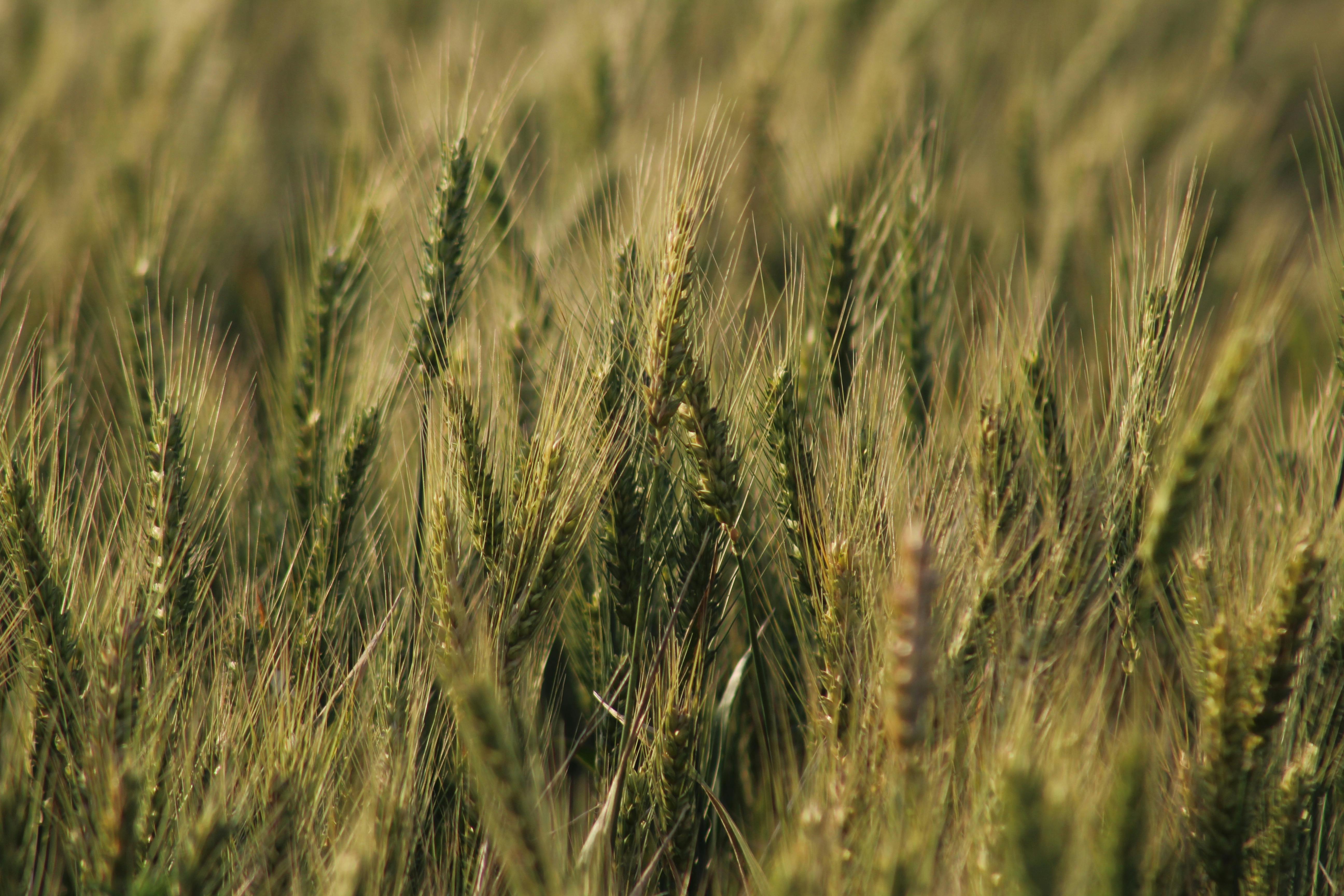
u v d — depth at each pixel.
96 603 2.20
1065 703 2.13
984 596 2.17
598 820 2.18
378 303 2.35
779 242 2.48
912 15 4.11
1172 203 2.23
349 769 2.20
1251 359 2.12
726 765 2.27
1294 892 2.17
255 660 2.22
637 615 2.22
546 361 2.29
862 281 2.36
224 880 2.15
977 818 2.12
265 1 4.44
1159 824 2.14
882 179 2.43
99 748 2.13
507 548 2.19
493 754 2.10
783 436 2.21
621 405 2.23
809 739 2.19
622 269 2.23
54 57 3.34
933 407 2.31
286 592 2.24
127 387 2.33
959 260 2.48
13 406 2.23
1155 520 2.14
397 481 2.32
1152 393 2.21
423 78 2.38
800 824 2.11
